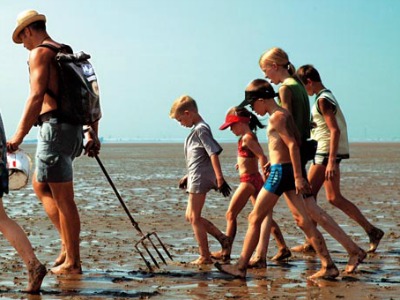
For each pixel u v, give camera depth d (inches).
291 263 275.3
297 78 264.7
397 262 275.0
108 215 443.8
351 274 248.7
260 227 247.1
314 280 238.7
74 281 236.4
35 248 308.3
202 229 276.7
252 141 271.1
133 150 3400.6
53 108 246.2
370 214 448.8
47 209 260.7
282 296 213.3
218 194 599.5
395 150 3100.4
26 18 250.2
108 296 213.5
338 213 453.7
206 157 281.7
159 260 280.5
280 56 261.7
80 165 1323.8
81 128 253.8
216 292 219.8
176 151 3065.9
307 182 235.1
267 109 243.3
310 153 248.4
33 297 211.5
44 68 241.9
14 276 243.0
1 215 218.8
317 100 292.4
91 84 249.1
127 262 275.4
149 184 754.8
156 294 216.5
